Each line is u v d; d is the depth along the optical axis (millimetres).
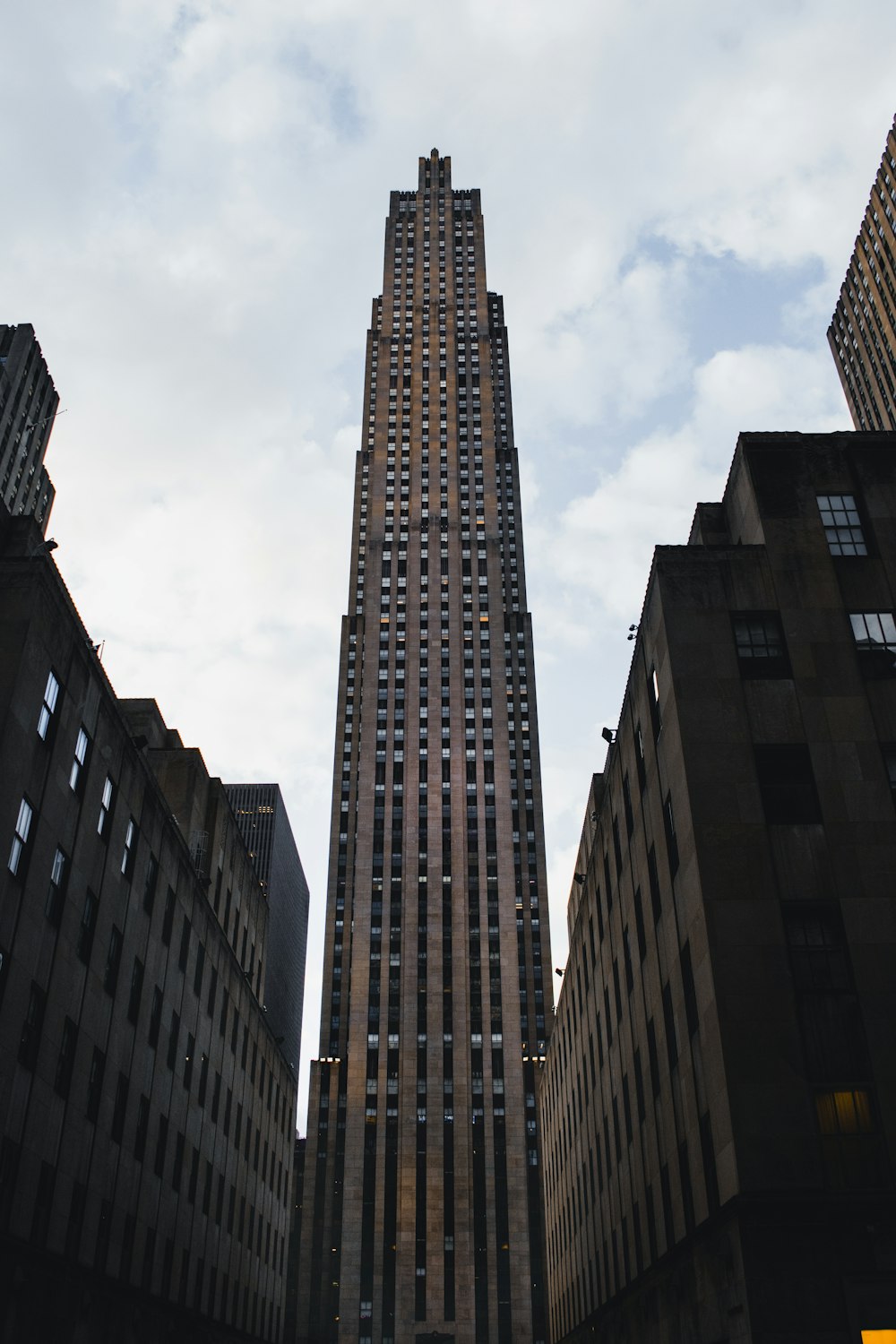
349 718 163125
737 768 31375
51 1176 32594
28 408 128750
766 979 27922
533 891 144000
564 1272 70312
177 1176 46844
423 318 183000
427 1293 112188
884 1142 25766
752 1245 24719
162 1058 44812
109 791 38531
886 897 29031
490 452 168375
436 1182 118000
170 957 46375
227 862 63656
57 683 33656
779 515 36125
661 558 35562
